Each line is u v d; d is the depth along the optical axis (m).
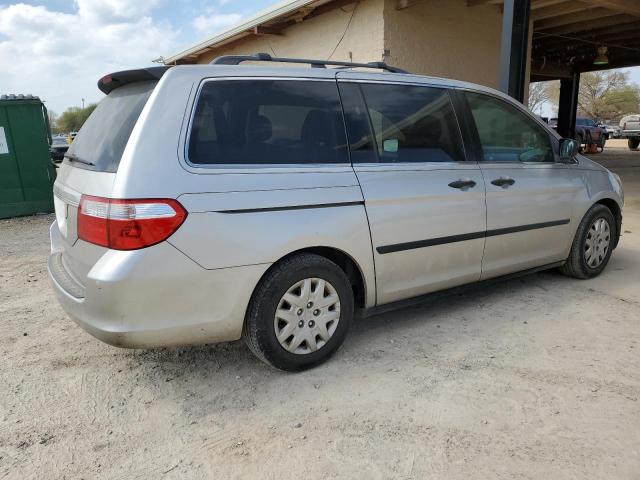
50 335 3.91
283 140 3.11
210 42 12.30
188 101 2.84
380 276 3.44
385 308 3.58
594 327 3.84
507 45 6.58
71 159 3.36
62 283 2.99
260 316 2.99
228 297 2.85
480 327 3.88
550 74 17.64
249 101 3.04
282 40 11.09
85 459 2.47
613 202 5.09
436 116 3.81
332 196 3.15
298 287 3.11
